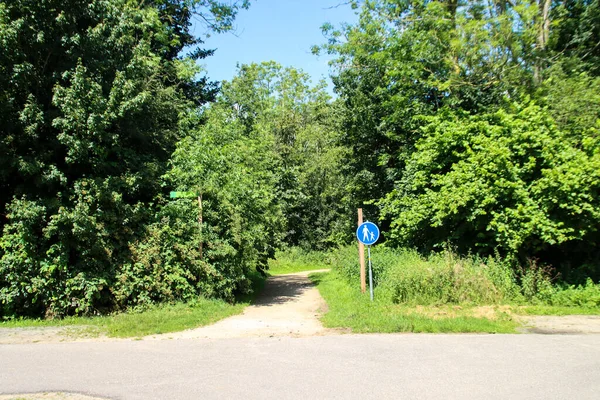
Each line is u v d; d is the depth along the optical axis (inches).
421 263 463.2
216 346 294.8
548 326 351.6
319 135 1641.2
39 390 207.0
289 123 1636.3
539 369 235.0
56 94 410.0
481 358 257.4
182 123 632.4
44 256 412.8
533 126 499.5
